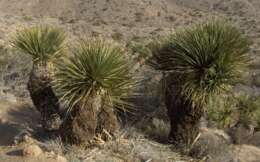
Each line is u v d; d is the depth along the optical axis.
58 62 8.24
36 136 8.55
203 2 108.12
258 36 55.91
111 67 7.54
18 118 10.05
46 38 8.58
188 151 8.17
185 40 8.02
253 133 10.56
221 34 8.01
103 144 7.84
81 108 7.59
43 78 8.45
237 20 86.62
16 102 11.23
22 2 90.31
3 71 13.20
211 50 7.81
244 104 10.59
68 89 7.44
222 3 107.81
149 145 8.14
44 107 8.45
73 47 8.36
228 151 8.74
